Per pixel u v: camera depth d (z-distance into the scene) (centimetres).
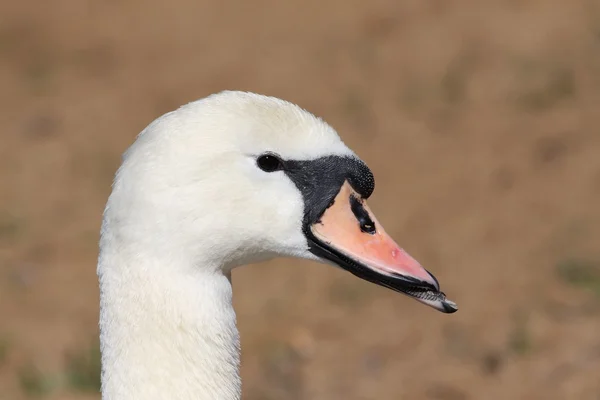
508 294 1466
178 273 638
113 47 2533
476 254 1580
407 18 2400
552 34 2186
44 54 2530
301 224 668
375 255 672
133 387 635
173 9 2672
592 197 1678
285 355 1391
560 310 1406
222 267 656
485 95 2052
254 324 1473
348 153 677
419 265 672
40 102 2298
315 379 1337
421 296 667
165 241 632
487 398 1262
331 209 670
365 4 2505
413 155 1894
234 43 2462
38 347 1420
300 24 2498
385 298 1520
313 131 666
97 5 2733
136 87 2322
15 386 1337
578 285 1463
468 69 2147
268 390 1315
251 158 647
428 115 2028
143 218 629
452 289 1497
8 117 2241
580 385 1245
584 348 1309
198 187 631
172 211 629
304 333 1441
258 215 651
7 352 1404
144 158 632
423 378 1312
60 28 2645
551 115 1938
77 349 1411
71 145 2097
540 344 1341
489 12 2319
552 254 1548
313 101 2144
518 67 2105
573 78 2034
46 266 1667
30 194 1919
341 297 1532
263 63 2341
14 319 1501
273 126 652
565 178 1736
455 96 2078
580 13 2238
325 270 1606
